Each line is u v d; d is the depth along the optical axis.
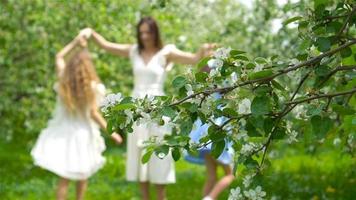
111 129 2.82
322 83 2.93
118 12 9.78
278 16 6.98
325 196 7.38
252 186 3.06
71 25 9.77
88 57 7.02
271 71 2.72
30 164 10.92
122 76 10.99
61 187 6.94
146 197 6.88
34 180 9.14
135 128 6.63
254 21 8.50
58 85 7.02
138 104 2.77
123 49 7.02
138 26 6.82
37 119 10.37
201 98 2.78
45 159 6.93
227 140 2.89
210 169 6.82
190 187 8.84
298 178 8.76
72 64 6.93
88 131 7.02
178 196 8.06
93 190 8.45
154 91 6.80
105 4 9.74
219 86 2.80
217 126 2.88
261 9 7.85
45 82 10.36
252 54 8.30
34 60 10.23
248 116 2.81
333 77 3.29
